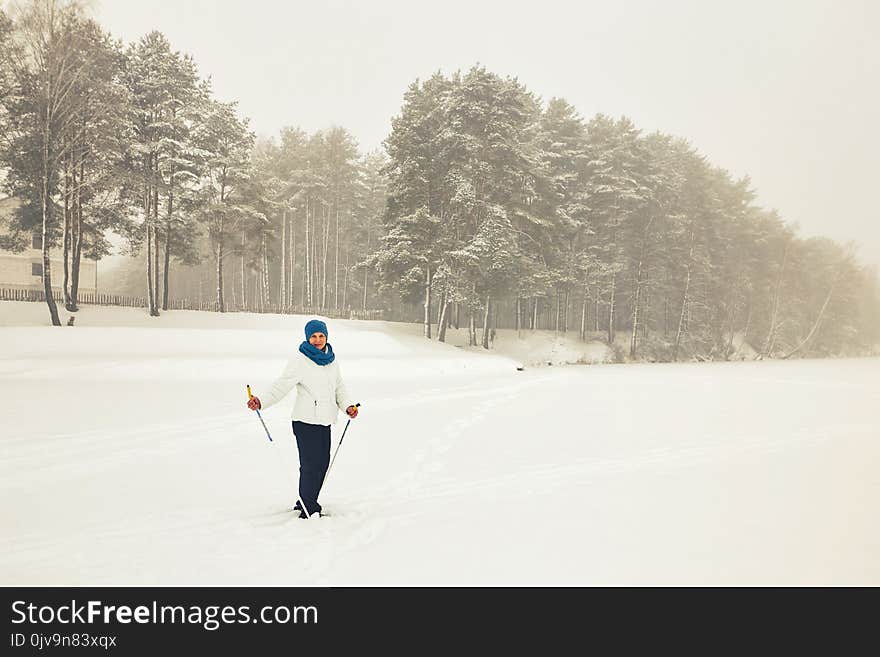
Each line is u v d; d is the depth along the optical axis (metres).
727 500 5.72
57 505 5.38
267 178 46.22
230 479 6.50
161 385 15.89
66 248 31.75
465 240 36.12
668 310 54.09
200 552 4.27
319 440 5.23
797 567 4.04
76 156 29.17
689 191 50.72
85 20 27.80
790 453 8.12
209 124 35.47
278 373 19.53
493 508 5.44
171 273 79.19
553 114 46.31
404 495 5.93
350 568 3.99
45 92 26.97
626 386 18.58
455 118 35.50
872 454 8.04
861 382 20.64
